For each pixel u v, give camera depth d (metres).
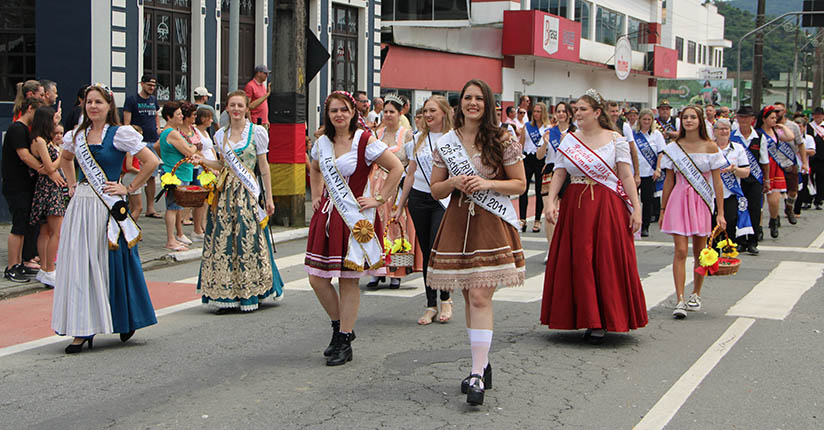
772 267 10.64
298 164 13.70
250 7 17.59
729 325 7.50
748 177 11.81
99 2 13.99
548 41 32.25
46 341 7.08
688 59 60.97
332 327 7.04
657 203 15.78
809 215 17.02
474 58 29.53
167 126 11.30
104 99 6.63
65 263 6.61
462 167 5.46
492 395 5.61
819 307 8.23
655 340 7.01
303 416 5.23
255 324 7.67
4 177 9.08
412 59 26.06
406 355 6.61
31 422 5.16
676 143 7.95
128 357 6.59
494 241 5.43
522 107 20.77
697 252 8.16
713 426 5.04
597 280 6.80
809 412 5.29
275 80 13.63
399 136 8.58
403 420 5.14
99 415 5.28
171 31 15.63
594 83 40.47
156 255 10.93
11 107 14.30
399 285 9.32
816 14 31.89
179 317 7.96
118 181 6.73
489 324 5.43
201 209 12.12
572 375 6.05
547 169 10.95
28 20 14.32
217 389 5.79
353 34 20.78
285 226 13.73
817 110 18.09
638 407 5.37
